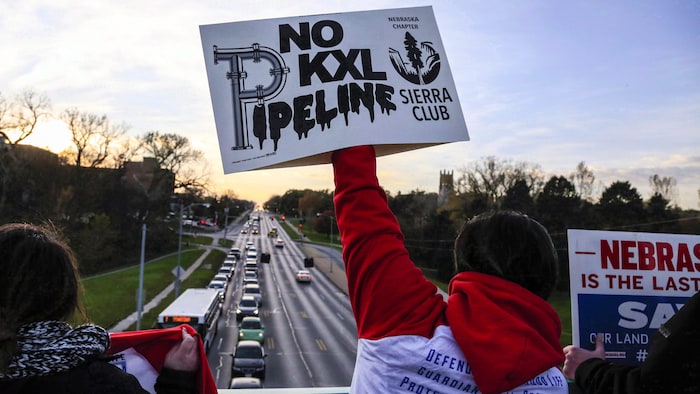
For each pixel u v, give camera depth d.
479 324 1.25
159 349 1.63
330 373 19.91
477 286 1.34
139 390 1.24
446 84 1.60
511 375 1.19
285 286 48.06
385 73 1.57
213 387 1.60
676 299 2.06
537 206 42.44
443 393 1.25
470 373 1.25
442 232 38.84
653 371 1.39
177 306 20.11
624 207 39.31
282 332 28.11
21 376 1.14
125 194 56.06
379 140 1.50
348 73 1.55
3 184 42.16
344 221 1.43
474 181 42.78
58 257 1.25
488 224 1.40
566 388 1.34
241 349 18.67
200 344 1.57
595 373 1.58
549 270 1.37
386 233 1.38
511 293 1.31
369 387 1.31
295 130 1.51
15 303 1.17
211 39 1.55
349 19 1.59
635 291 2.04
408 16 1.62
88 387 1.17
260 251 75.94
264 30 1.57
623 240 2.05
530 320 1.29
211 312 22.09
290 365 20.88
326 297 43.16
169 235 61.97
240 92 1.53
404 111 1.54
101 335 1.27
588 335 2.00
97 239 42.22
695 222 31.34
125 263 51.25
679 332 1.35
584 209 41.59
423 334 1.30
